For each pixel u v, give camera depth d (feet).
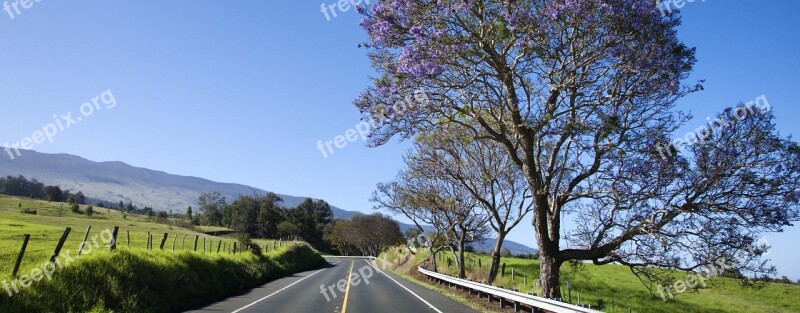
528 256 226.17
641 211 53.01
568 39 50.52
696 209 48.85
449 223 111.34
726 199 48.52
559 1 46.85
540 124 51.29
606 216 56.18
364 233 348.18
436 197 109.50
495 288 64.85
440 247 130.52
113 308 47.16
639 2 46.93
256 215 445.37
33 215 221.05
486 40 49.67
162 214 340.18
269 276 115.96
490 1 49.29
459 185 99.71
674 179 50.06
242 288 86.43
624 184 52.90
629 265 54.34
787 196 45.47
